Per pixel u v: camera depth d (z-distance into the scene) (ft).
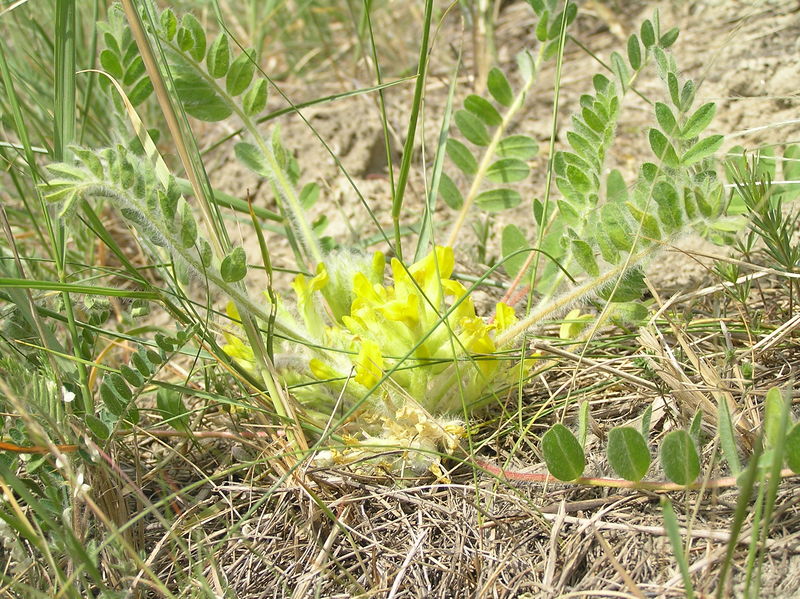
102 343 0.95
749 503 0.59
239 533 0.68
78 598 0.56
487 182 1.19
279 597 0.63
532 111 1.32
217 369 0.84
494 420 0.74
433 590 0.61
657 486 0.60
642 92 1.28
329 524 0.67
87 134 1.12
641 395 0.74
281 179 0.92
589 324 0.84
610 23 1.44
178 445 0.76
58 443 0.66
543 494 0.66
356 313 0.76
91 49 0.95
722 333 0.79
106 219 1.22
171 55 0.85
